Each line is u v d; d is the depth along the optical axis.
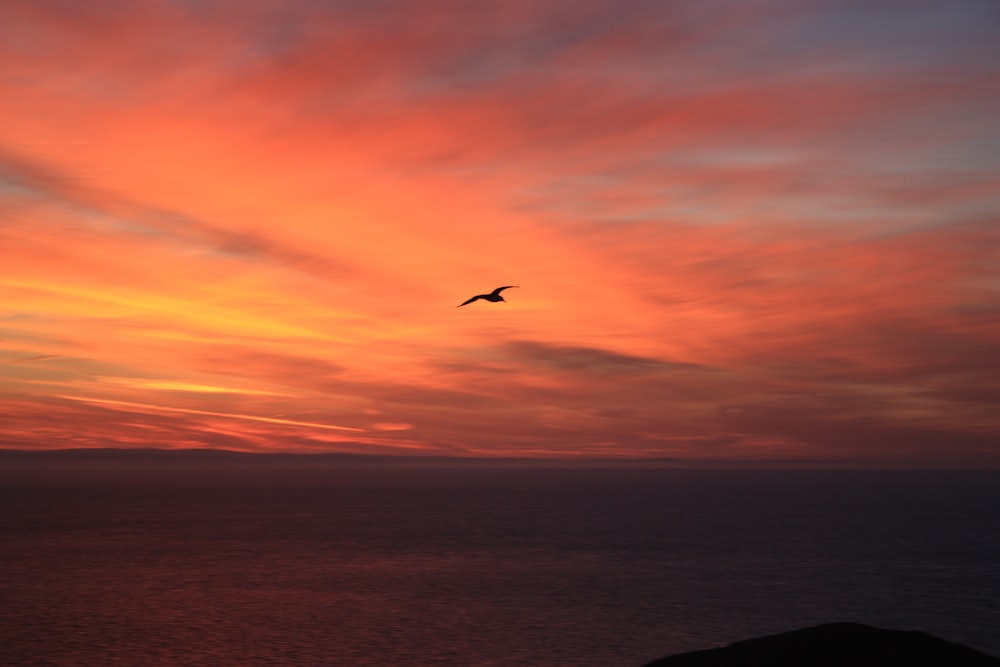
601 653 67.06
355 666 63.34
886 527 185.25
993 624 80.00
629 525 189.00
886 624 79.44
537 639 72.00
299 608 86.00
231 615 82.12
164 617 81.00
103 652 67.00
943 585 102.81
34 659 64.88
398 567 117.06
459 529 176.62
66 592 95.50
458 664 63.84
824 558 128.75
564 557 129.00
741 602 90.25
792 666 30.23
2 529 171.12
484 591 97.00
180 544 145.00
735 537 161.00
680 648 69.12
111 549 137.38
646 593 95.88
